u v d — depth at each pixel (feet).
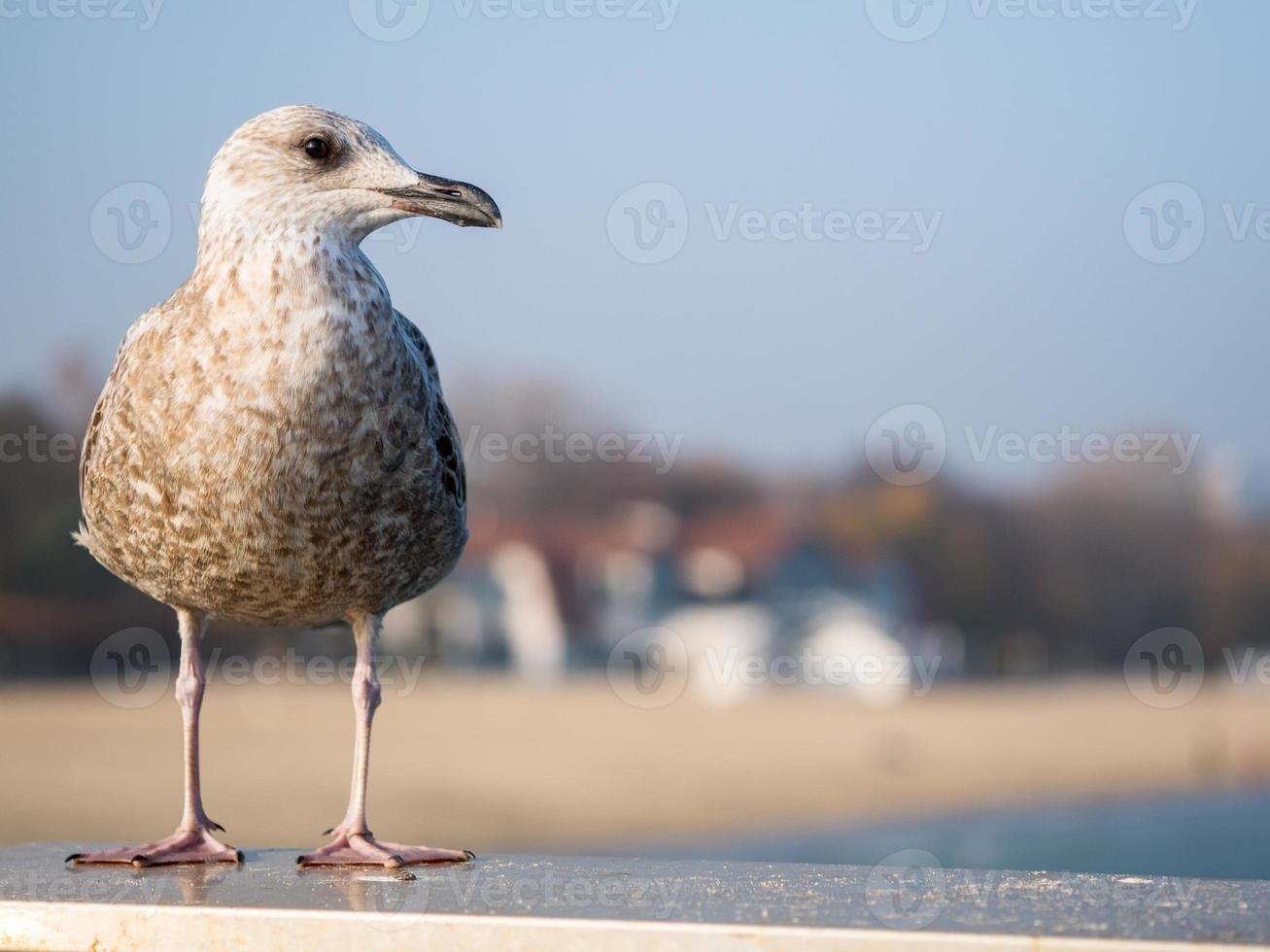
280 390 14.97
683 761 139.85
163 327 15.48
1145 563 254.27
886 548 255.70
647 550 255.29
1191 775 144.46
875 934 11.08
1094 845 97.50
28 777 109.50
